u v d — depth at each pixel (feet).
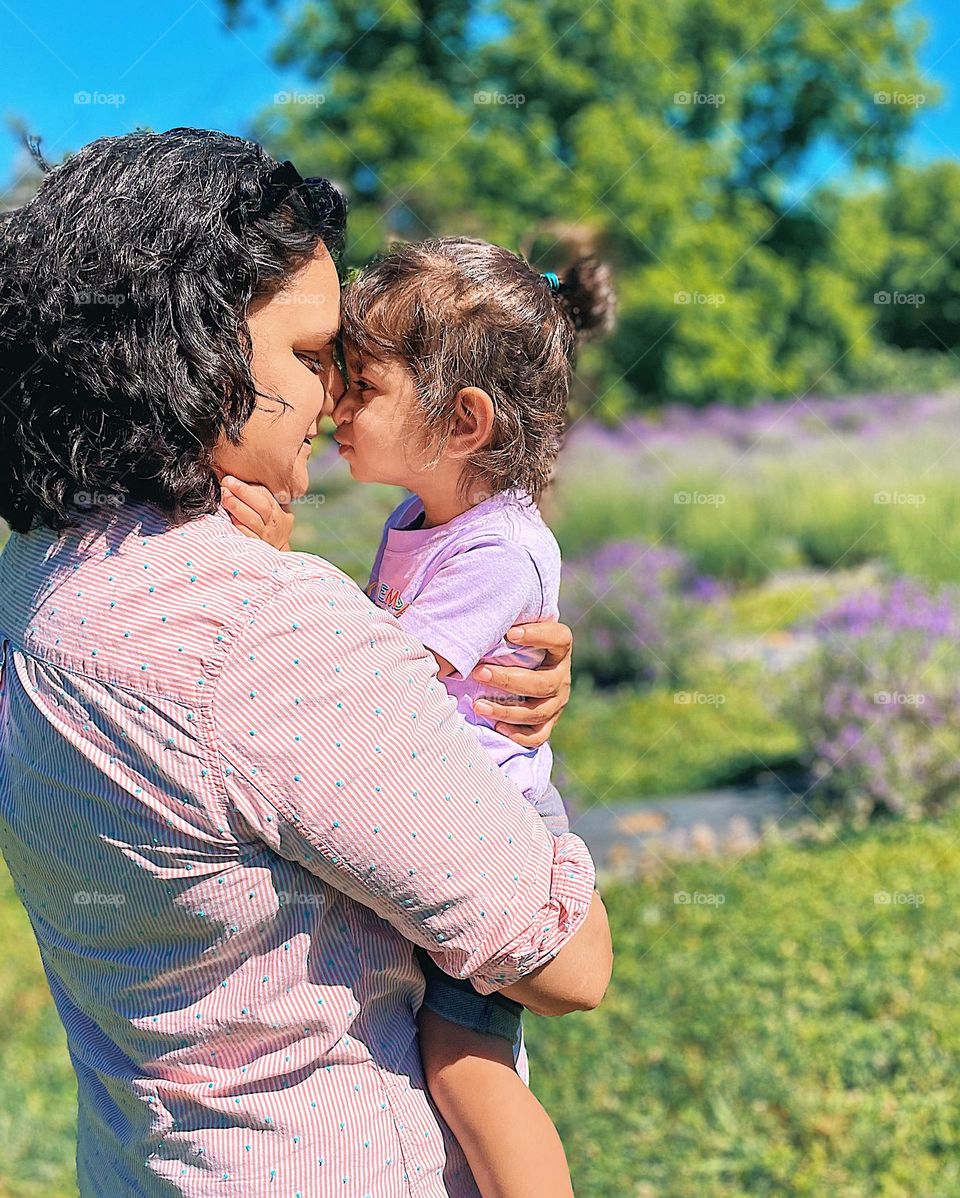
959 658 18.78
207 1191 3.70
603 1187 10.52
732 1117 11.24
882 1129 10.95
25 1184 10.83
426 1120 4.04
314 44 27.53
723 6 32.40
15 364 3.65
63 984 4.13
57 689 3.65
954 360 34.60
